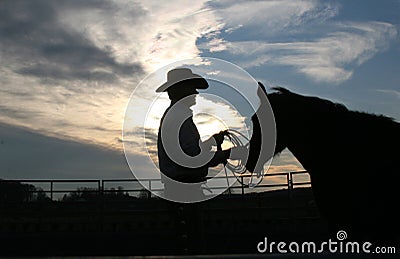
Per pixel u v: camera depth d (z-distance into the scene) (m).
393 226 5.32
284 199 13.05
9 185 14.40
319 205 5.82
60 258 1.42
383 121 5.64
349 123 5.75
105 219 14.15
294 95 6.13
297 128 5.99
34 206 14.53
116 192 14.49
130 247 11.69
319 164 5.79
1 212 14.08
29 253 11.70
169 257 1.38
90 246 11.78
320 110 5.89
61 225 14.02
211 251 11.30
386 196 5.36
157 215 13.68
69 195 14.63
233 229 12.72
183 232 4.86
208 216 13.04
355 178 5.53
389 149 5.50
